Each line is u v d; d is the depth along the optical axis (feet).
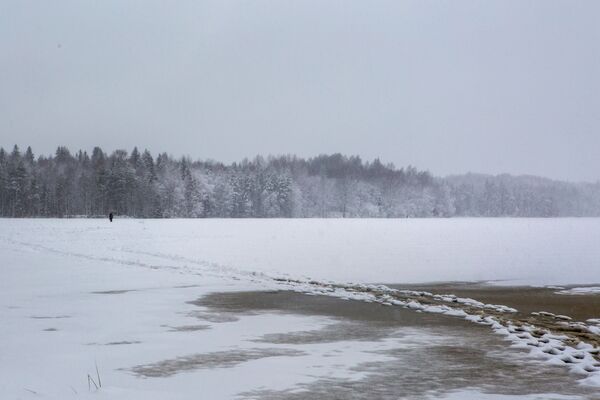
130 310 45.65
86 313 44.06
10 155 479.41
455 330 38.40
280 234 183.83
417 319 42.65
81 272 72.54
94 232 179.01
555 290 63.77
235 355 31.01
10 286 59.88
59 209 431.02
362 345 33.65
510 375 27.14
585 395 24.07
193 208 459.73
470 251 119.65
